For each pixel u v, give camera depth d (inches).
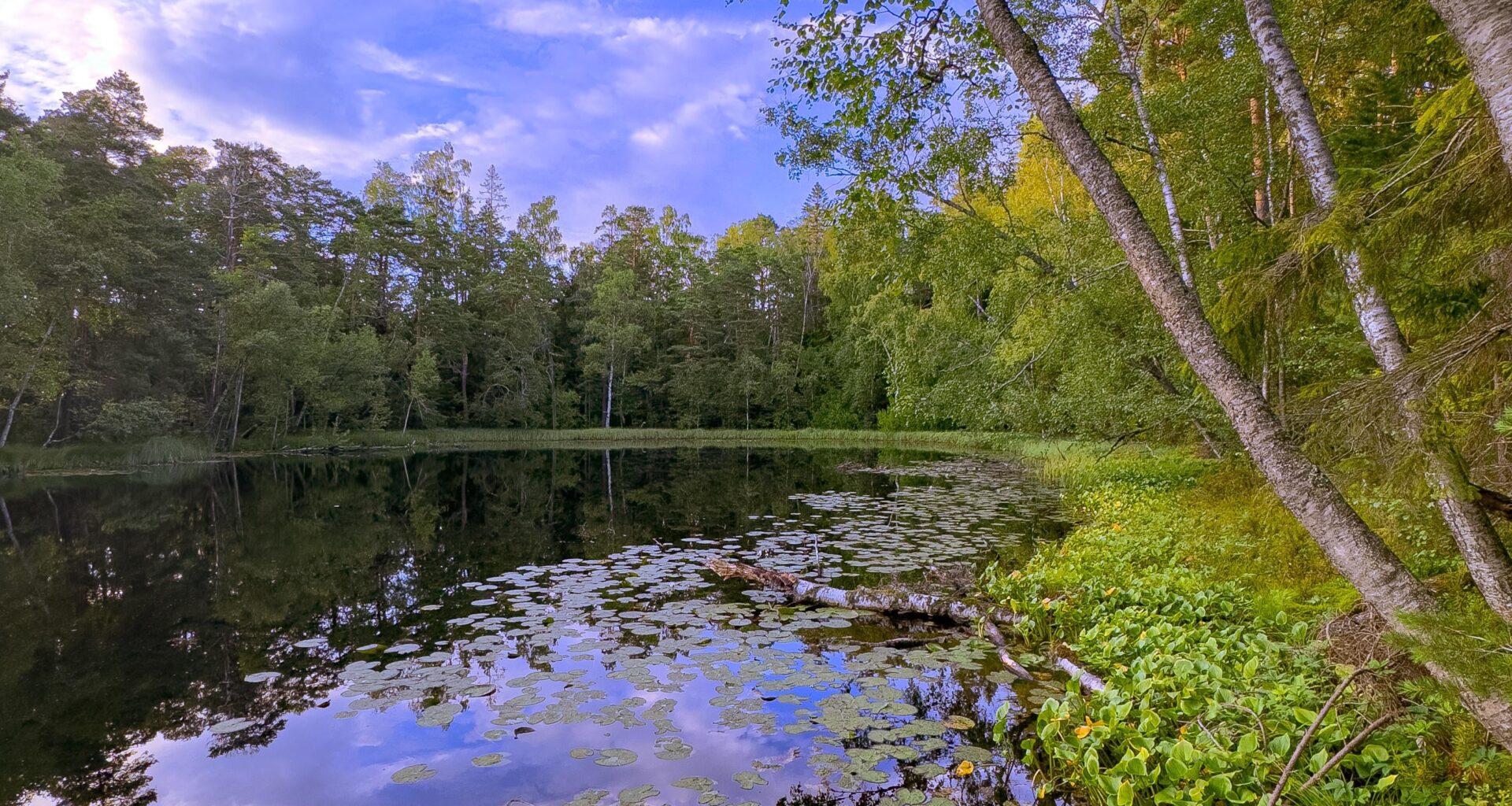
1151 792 109.1
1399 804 91.8
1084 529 316.2
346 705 155.3
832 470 764.6
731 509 458.9
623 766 126.1
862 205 247.3
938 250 369.7
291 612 231.9
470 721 145.3
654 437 1520.7
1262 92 257.8
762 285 1702.8
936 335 516.4
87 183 874.1
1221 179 266.8
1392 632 81.0
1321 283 113.2
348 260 1288.1
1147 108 277.6
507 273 1487.5
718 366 1638.8
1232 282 119.3
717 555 307.6
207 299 993.5
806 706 149.5
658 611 224.5
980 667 172.2
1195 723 112.0
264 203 1218.0
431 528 398.3
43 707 158.4
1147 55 285.6
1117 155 305.4
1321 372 233.1
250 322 959.6
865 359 1275.8
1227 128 267.3
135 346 928.3
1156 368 375.9
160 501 517.3
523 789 119.1
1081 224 359.6
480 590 256.1
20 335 745.6
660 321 1759.4
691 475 713.0
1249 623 165.6
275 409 1010.7
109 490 576.7
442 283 1406.3
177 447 898.7
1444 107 96.6
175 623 220.8
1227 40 275.7
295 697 160.7
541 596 245.9
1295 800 97.3
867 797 115.2
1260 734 108.5
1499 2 69.3
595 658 181.3
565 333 1723.7
